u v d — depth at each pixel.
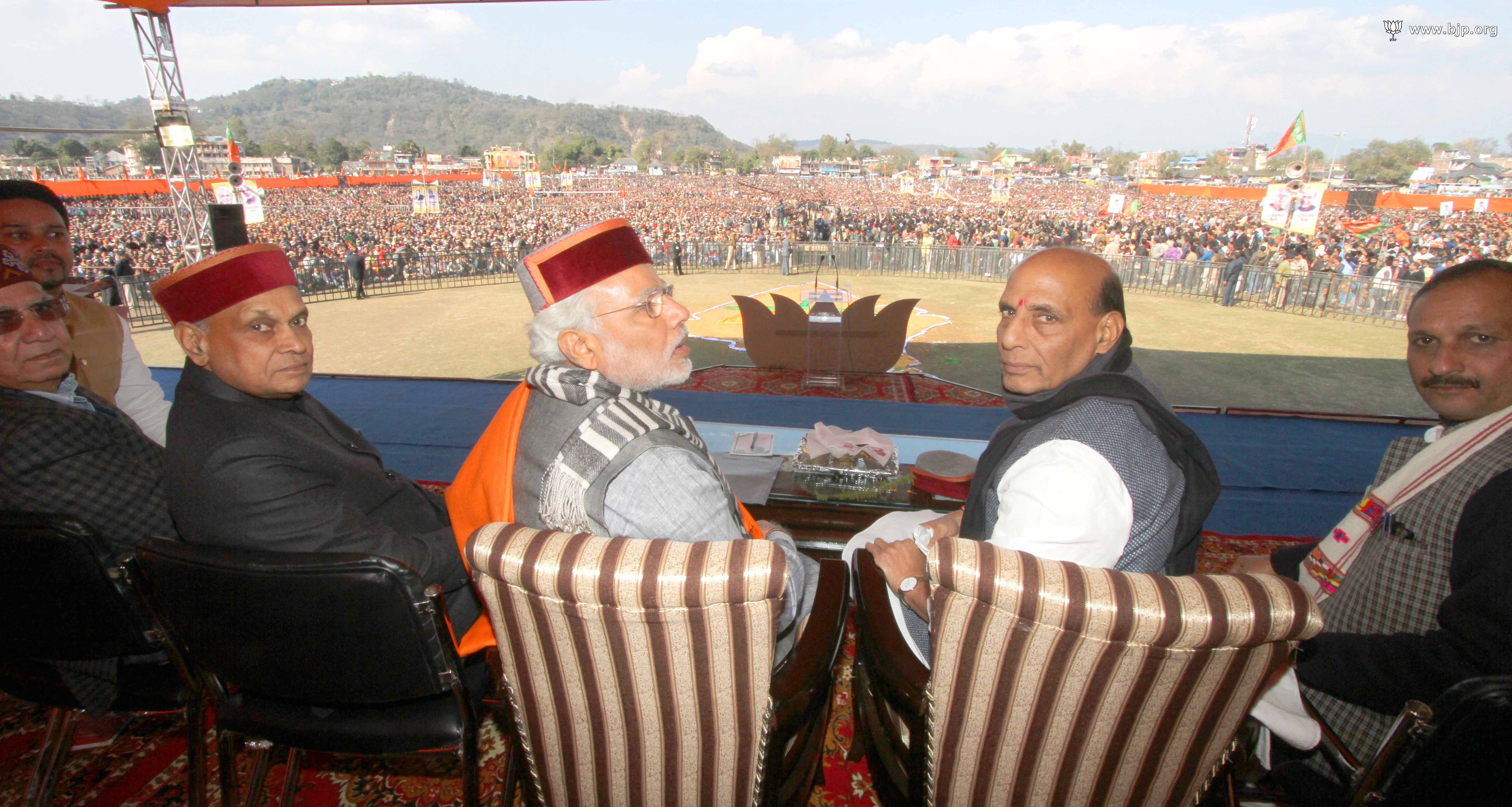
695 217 37.78
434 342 9.72
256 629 1.11
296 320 1.39
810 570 1.51
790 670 1.18
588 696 1.03
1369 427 4.78
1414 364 1.40
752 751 1.07
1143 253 16.69
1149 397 1.19
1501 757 0.87
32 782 1.50
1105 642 0.85
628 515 1.07
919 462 2.37
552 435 1.14
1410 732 0.94
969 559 0.87
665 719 1.02
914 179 64.38
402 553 1.32
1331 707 1.43
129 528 1.41
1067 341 1.25
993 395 5.65
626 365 1.21
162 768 1.82
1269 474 3.82
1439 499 1.29
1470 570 1.12
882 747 1.43
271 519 1.23
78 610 1.21
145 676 1.44
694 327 10.81
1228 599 0.80
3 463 1.27
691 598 0.87
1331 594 1.51
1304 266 12.29
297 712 1.33
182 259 8.96
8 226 2.10
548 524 1.12
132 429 1.58
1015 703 0.96
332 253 20.27
